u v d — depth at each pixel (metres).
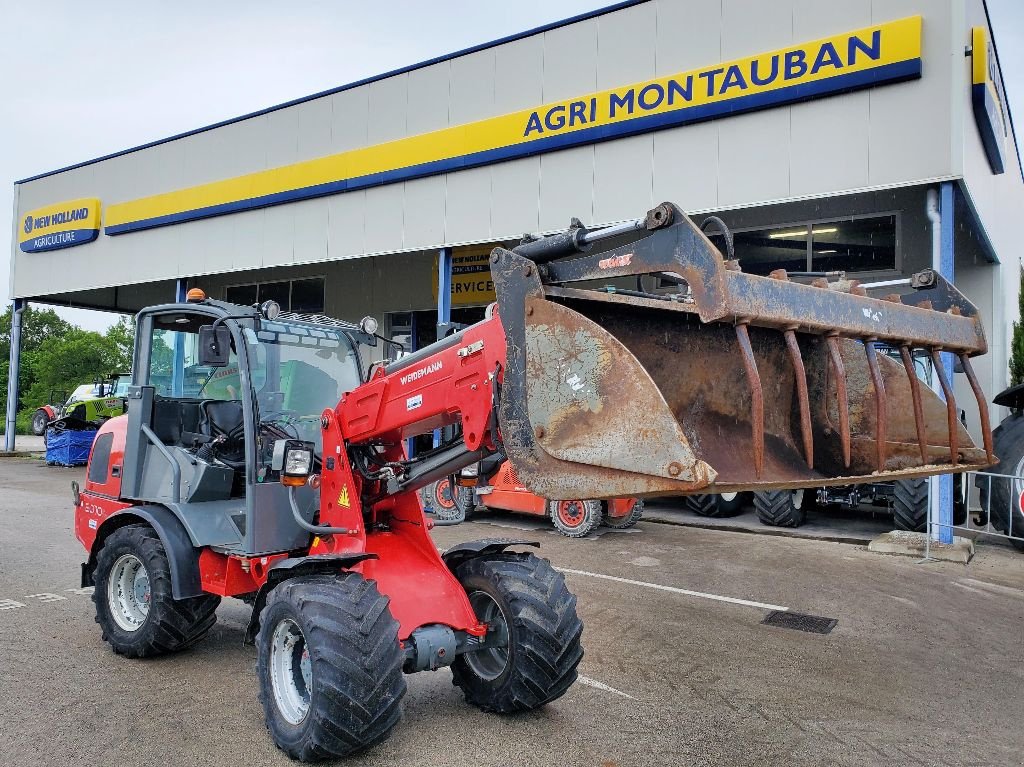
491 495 9.99
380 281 16.38
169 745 3.56
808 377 3.76
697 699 4.28
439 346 3.62
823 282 3.23
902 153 8.44
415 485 3.95
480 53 11.63
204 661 4.71
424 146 12.14
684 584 6.92
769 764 3.52
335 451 4.05
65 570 7.15
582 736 3.75
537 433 2.92
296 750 3.36
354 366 5.02
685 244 2.63
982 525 9.51
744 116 9.38
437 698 4.21
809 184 8.97
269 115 14.41
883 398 3.18
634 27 10.20
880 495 9.53
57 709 3.95
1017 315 13.69
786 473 3.45
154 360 5.07
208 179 15.44
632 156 10.21
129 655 4.72
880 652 5.17
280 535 4.25
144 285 20.20
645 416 2.57
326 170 13.41
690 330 3.38
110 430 5.49
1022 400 9.38
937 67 8.25
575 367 2.81
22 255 19.78
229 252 15.09
